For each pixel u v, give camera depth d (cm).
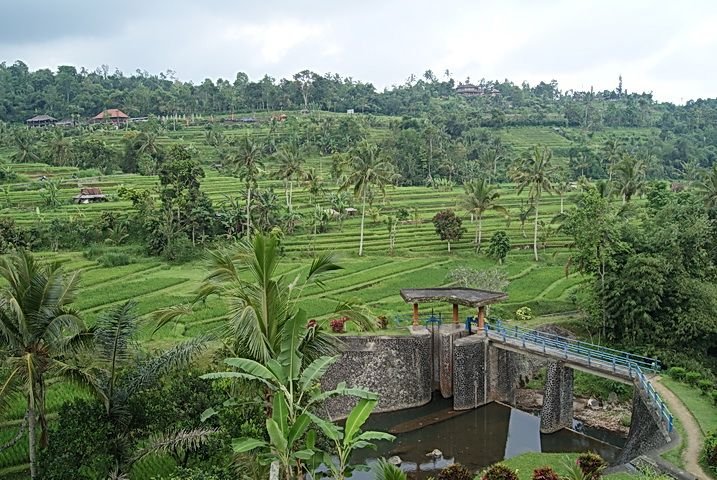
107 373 2355
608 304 4412
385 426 3953
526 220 9331
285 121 16125
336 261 2112
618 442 3650
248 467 2097
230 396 2311
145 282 5756
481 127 16738
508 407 4259
